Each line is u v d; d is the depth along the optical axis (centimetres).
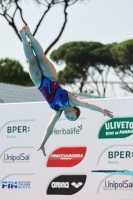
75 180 1905
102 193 1862
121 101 1864
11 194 1995
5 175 2009
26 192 1975
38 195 1953
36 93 4066
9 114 2027
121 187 1836
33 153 1977
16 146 2005
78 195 1895
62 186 1922
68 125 1931
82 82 8525
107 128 1877
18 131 2008
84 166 1897
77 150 1911
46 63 1369
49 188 1941
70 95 1434
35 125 1981
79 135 1912
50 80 1396
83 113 1912
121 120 1858
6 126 2028
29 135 1988
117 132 1861
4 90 3831
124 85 8256
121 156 1848
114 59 8275
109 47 8362
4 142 2022
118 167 1848
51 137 1953
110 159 1862
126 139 1845
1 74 8062
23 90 3972
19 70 8081
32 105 1995
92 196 1875
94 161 1884
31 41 1352
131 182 1823
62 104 1434
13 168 2002
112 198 1847
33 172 1969
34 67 1364
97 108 1423
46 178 1947
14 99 3878
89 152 1894
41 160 1961
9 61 8081
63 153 1931
